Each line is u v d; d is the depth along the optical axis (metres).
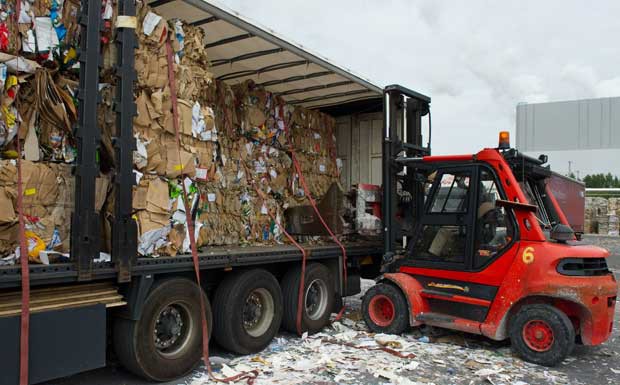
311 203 7.27
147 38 4.25
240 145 6.59
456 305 5.90
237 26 5.33
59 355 3.59
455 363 5.22
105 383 4.44
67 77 4.07
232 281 5.25
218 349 5.57
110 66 4.06
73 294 3.79
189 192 4.57
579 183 14.54
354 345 5.78
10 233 3.53
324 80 7.22
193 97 4.68
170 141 4.38
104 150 4.12
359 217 7.21
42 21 3.81
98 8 3.85
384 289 6.33
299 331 6.05
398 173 7.23
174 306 4.62
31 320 3.45
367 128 8.51
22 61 3.68
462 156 6.05
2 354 3.28
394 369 4.93
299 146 7.69
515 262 5.45
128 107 3.97
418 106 7.66
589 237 23.70
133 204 4.07
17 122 3.63
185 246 4.56
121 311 4.23
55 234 3.76
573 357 5.63
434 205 6.30
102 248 4.05
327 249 6.51
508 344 5.96
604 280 5.27
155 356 4.33
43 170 3.72
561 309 5.40
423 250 6.33
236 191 6.41
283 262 6.26
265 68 6.81
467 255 5.85
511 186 5.60
